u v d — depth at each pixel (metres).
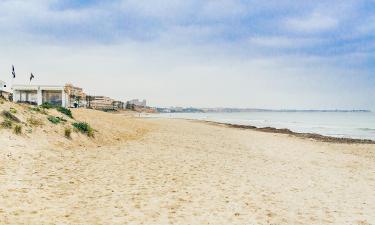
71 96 96.56
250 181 14.49
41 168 14.38
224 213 9.98
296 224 9.34
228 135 40.22
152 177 14.32
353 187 14.23
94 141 23.83
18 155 15.81
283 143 33.00
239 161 20.14
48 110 26.11
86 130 24.28
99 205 10.12
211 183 13.75
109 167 15.88
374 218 10.10
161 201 10.88
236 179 14.76
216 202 11.07
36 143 18.42
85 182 12.77
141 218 9.17
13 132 18.34
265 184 14.06
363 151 28.78
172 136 34.91
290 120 130.12
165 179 14.07
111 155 19.41
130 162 17.53
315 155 24.72
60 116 25.88
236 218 9.58
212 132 44.06
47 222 8.32
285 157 23.00
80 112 36.78
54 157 16.94
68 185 12.12
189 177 14.70
